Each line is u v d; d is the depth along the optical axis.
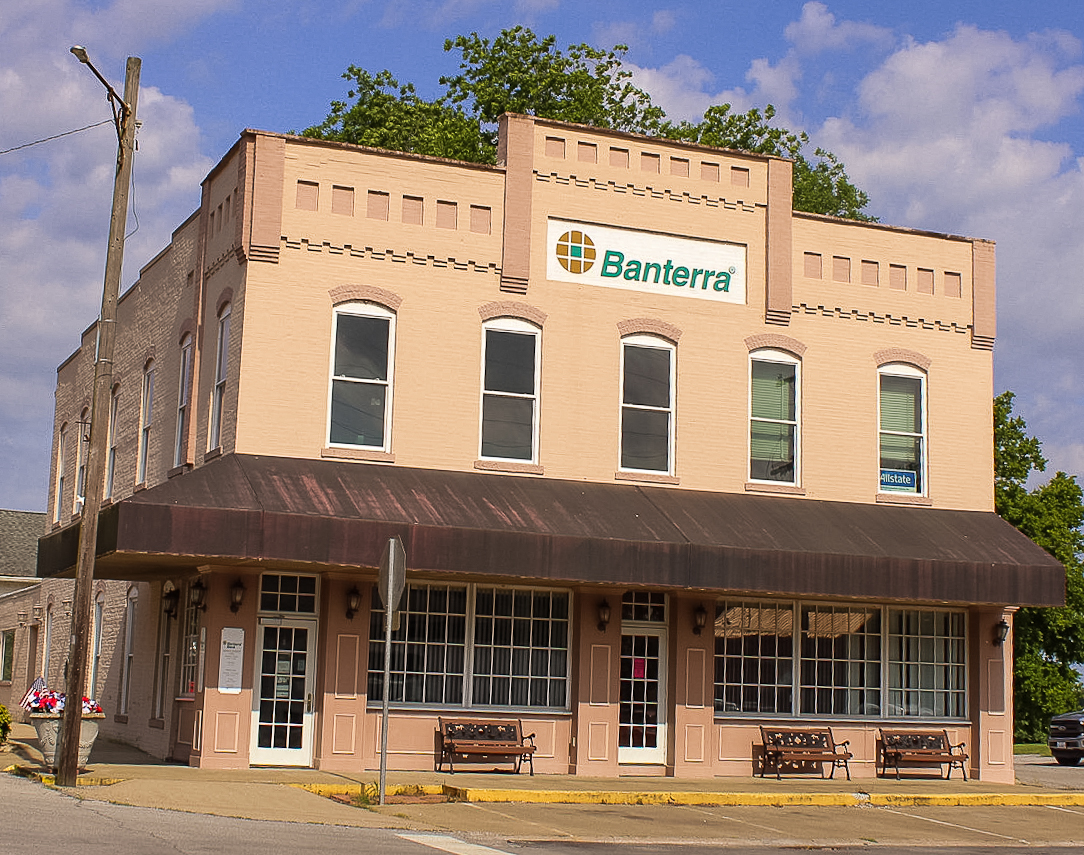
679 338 22.41
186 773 18.16
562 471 21.41
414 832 14.48
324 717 19.48
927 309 24.20
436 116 38.28
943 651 23.41
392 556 16.27
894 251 24.12
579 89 39.31
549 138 22.08
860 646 22.91
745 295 22.94
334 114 39.34
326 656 19.55
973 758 23.12
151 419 25.95
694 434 22.30
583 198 22.11
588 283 21.98
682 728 21.41
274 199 20.28
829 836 16.41
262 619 19.66
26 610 36.38
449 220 21.33
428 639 20.48
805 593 20.66
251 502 18.03
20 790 15.50
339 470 19.84
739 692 22.08
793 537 21.14
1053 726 31.64
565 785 18.81
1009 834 17.58
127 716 25.61
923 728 22.91
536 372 21.56
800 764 22.09
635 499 21.22
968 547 22.34
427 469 20.61
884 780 22.03
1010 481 40.09
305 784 17.33
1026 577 22.16
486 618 20.86
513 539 19.09
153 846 11.73
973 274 24.67
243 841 12.52
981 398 24.44
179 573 22.08
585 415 21.70
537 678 21.00
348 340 20.61
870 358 23.66
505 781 18.94
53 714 17.95
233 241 20.81
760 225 23.17
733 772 21.69
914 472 23.78
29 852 10.95
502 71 39.03
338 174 20.75
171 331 24.80
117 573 22.67
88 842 11.73
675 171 22.75
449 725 20.05
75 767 16.27
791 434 23.05
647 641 21.78
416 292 20.97
